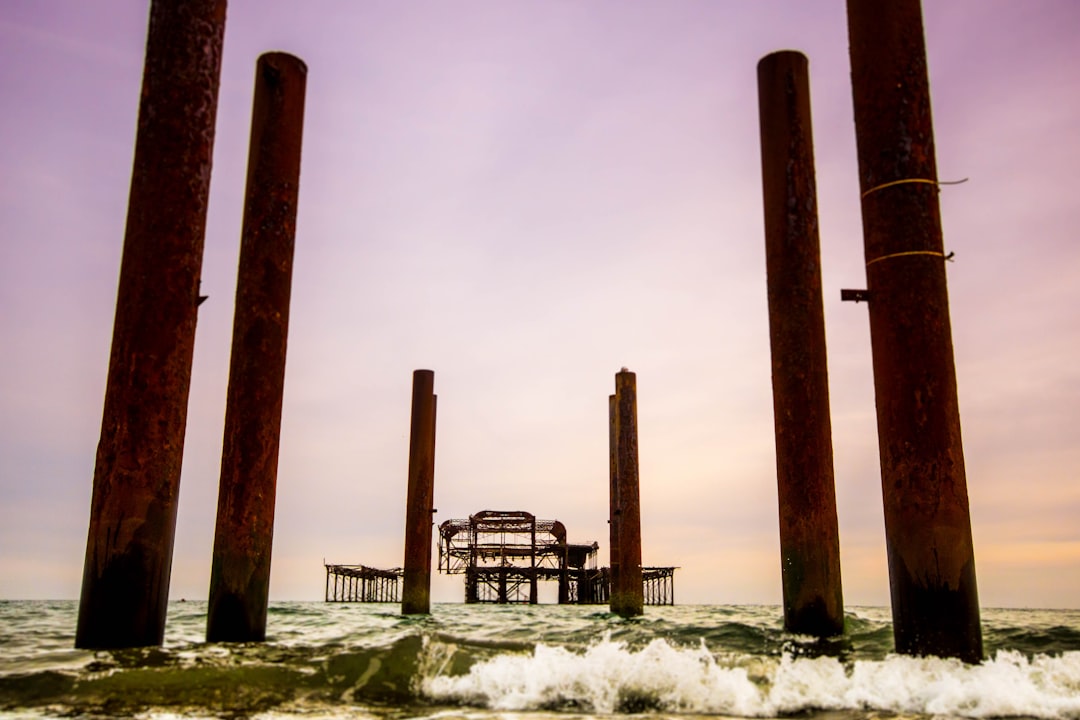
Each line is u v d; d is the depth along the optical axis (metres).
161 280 8.20
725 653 8.00
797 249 9.70
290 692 6.37
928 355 7.36
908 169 7.72
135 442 7.90
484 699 6.36
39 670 6.70
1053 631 9.84
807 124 10.02
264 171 9.93
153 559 7.85
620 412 18.20
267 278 9.66
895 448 7.34
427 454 17.77
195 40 8.75
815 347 9.54
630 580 17.67
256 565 9.10
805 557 9.17
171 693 6.18
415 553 17.50
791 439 9.40
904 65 7.91
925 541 7.07
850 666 7.18
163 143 8.48
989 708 5.99
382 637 9.62
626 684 6.61
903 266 7.55
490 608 29.61
